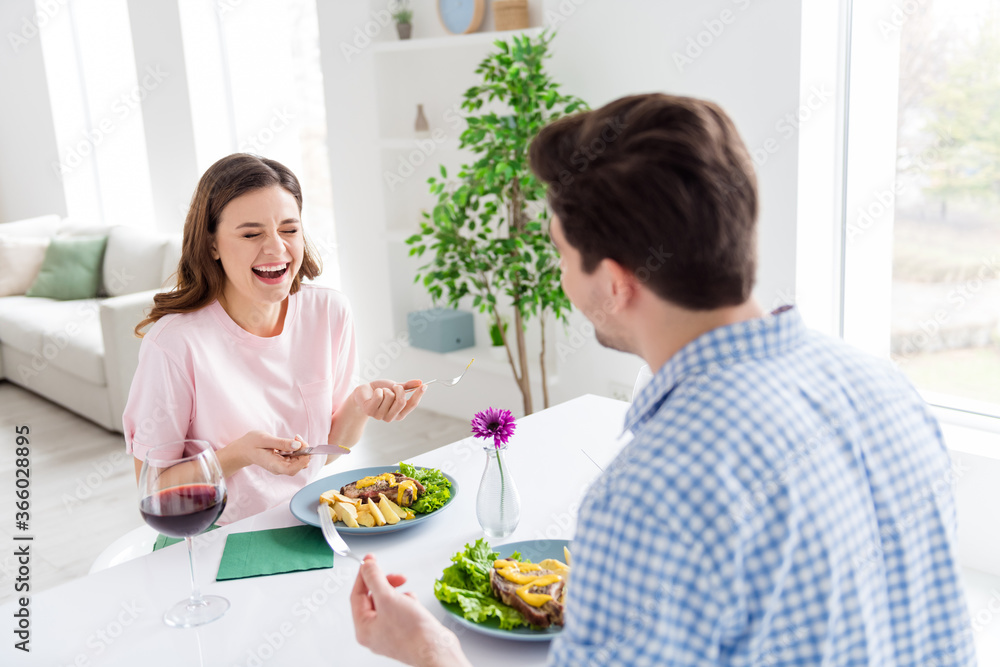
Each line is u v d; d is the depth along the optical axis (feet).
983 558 6.64
